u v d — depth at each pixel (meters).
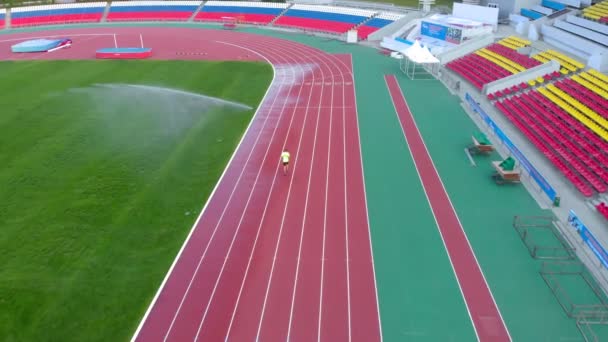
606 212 18.89
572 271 16.22
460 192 21.36
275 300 15.16
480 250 17.38
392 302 14.99
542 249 17.33
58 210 20.41
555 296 15.12
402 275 16.16
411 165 23.97
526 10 49.38
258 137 27.72
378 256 17.12
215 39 56.16
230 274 16.38
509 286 15.59
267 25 64.31
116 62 45.09
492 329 13.87
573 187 21.61
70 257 17.39
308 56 47.38
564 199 20.66
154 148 26.27
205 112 31.78
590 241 16.98
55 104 33.53
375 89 36.38
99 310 14.88
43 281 16.12
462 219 19.30
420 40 48.06
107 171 23.73
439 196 21.05
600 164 22.05
